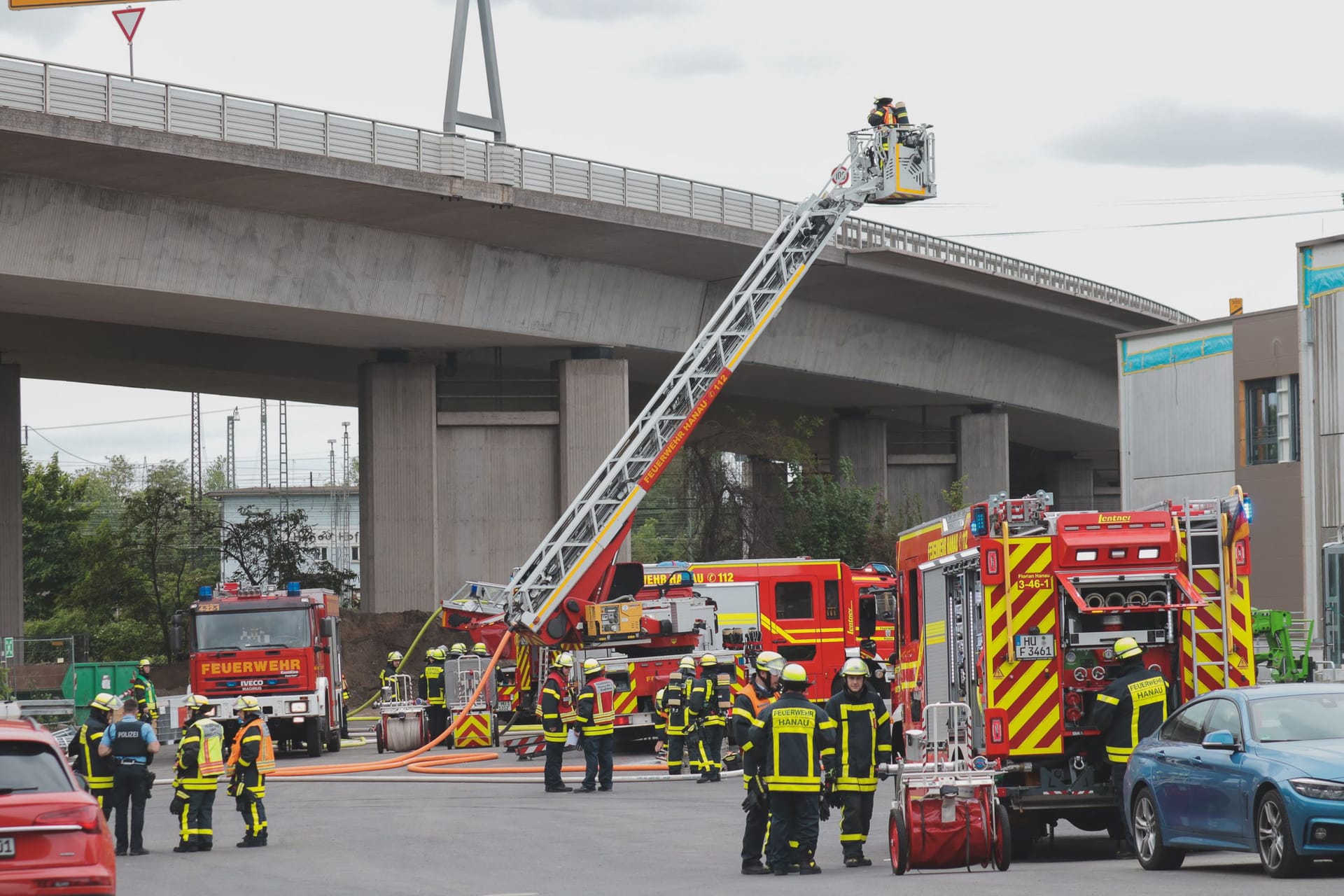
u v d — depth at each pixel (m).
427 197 64.12
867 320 91.44
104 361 83.62
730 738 42.78
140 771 27.88
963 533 25.02
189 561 119.88
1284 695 20.36
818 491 95.88
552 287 74.75
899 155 56.34
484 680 47.50
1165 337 74.12
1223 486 70.56
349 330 72.00
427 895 21.00
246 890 22.31
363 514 79.75
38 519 117.88
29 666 62.00
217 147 57.53
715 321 55.38
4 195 56.25
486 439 80.00
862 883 20.41
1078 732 23.38
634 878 22.33
